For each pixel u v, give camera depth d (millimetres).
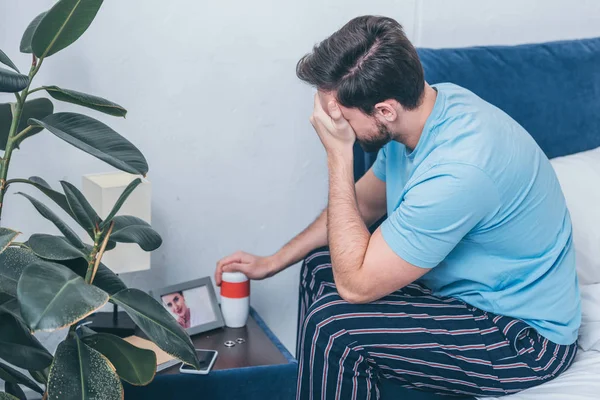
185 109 1976
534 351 1550
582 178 2004
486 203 1444
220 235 2102
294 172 2121
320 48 1492
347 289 1516
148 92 1934
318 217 1899
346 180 1585
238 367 1696
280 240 2164
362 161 1966
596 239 1915
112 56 1880
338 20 2049
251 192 2096
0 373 1388
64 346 1296
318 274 1828
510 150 1482
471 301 1599
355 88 1460
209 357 1715
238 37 1971
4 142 1550
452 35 2195
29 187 1892
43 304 1127
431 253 1444
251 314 2035
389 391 1562
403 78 1442
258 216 2121
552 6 2295
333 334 1514
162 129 1971
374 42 1443
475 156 1437
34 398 1959
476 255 1565
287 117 2068
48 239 1379
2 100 1819
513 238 1527
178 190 2027
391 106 1479
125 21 1868
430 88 1562
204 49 1949
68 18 1307
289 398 1732
